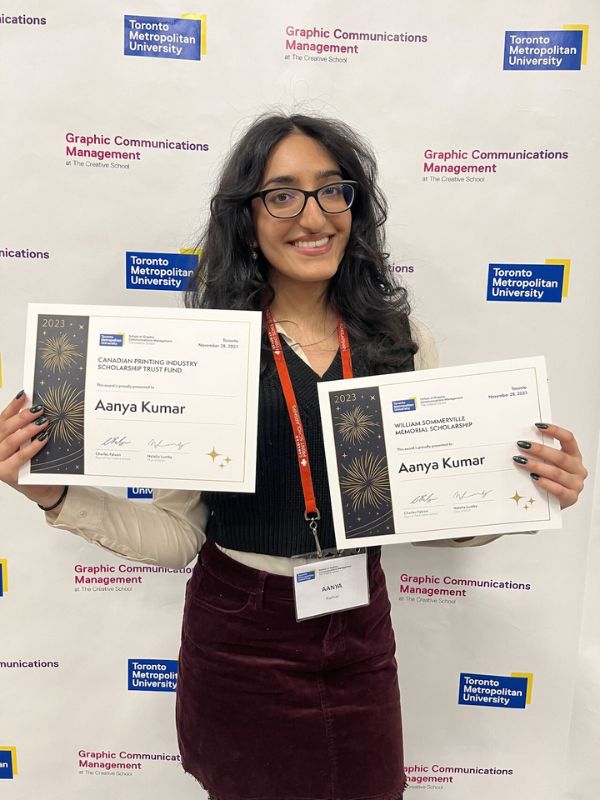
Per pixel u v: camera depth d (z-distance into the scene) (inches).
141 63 48.5
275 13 47.9
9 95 48.8
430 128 49.7
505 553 56.1
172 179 50.3
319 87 49.1
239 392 35.4
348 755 37.9
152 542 38.5
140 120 49.3
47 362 35.2
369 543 36.0
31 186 50.1
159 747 59.5
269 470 36.4
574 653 56.9
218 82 48.9
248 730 37.6
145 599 57.0
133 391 35.2
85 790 60.1
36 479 34.9
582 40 48.0
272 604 36.4
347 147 37.0
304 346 38.5
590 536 55.0
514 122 49.3
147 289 52.1
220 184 38.6
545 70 48.5
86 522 37.1
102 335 35.3
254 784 37.9
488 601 56.9
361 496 36.0
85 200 50.5
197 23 48.1
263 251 37.0
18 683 57.8
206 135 49.7
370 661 38.9
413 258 51.6
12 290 51.6
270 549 36.4
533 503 36.0
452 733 59.4
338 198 36.3
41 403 34.9
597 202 50.1
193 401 35.3
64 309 35.4
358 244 38.7
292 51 48.5
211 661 38.0
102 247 51.3
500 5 47.8
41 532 55.5
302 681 37.2
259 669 36.9
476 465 36.0
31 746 59.0
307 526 36.5
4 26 47.9
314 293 38.9
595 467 53.9
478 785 59.9
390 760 39.3
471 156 49.9
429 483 36.0
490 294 52.0
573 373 52.7
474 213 50.8
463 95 49.1
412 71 48.9
